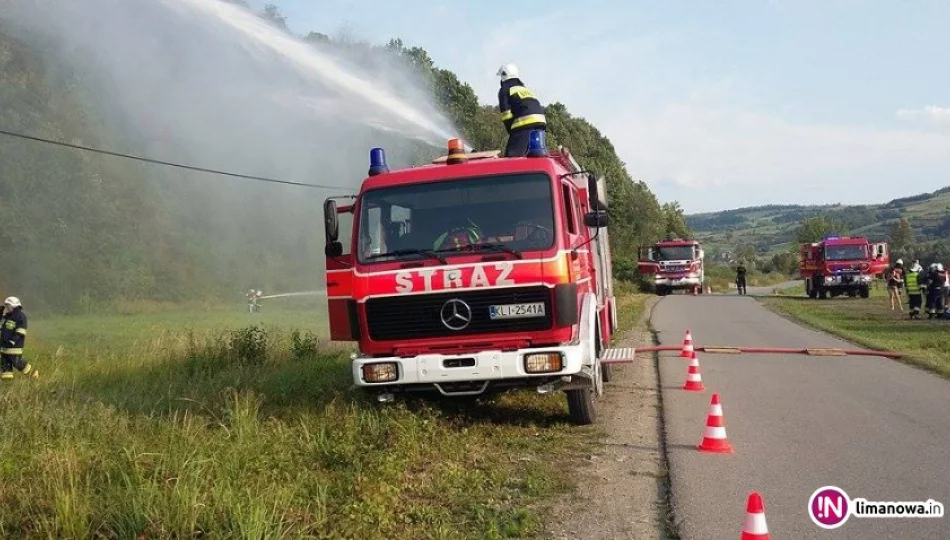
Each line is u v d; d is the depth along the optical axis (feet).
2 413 26.99
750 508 14.34
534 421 28.63
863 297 118.93
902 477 21.38
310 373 35.47
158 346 47.09
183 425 24.72
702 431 27.02
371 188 27.09
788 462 22.97
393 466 21.25
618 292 131.03
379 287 25.94
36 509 17.87
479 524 17.97
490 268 25.41
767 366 42.27
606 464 23.17
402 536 17.38
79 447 21.58
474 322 25.50
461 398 30.27
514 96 32.55
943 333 59.36
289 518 17.69
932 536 17.24
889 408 30.50
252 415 25.95
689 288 146.72
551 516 18.74
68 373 40.52
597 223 28.30
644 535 17.52
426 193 26.73
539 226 25.81
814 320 73.10
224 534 16.56
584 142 197.57
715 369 41.42
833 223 292.20
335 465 21.88
